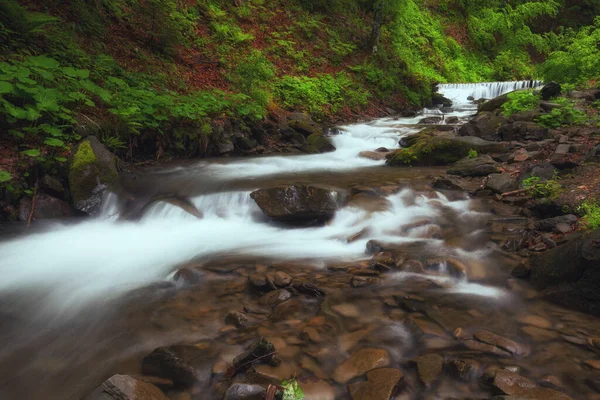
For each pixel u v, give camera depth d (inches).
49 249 206.1
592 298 133.6
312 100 540.7
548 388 98.2
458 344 119.4
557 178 234.4
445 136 385.7
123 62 386.9
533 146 315.6
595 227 165.9
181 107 349.1
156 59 425.4
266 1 666.8
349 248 198.8
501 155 314.0
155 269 183.2
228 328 132.3
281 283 156.7
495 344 117.2
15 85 254.4
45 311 147.9
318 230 226.7
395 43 780.0
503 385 99.0
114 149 303.9
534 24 1181.1
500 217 211.5
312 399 99.0
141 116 318.0
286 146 426.9
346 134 497.0
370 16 798.5
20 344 128.2
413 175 309.6
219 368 110.5
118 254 200.8
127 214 252.2
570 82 511.8
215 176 305.4
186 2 535.2
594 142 294.2
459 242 190.1
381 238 203.0
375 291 151.8
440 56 880.9
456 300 144.7
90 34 384.2
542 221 190.1
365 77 665.6
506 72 964.0
